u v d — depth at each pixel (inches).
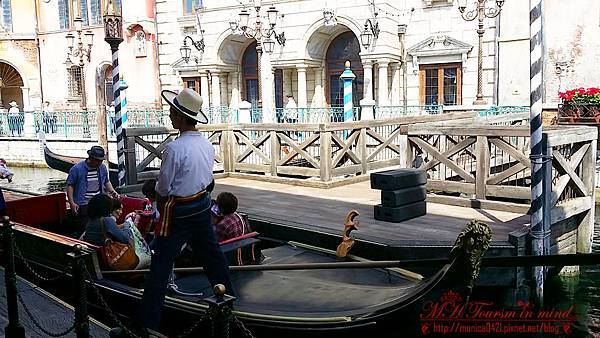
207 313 120.6
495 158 336.5
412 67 743.1
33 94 1143.6
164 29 947.3
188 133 161.9
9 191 353.1
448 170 333.4
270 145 399.9
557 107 552.4
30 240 237.6
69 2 1069.1
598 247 351.3
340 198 323.9
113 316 159.9
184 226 160.4
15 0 1126.4
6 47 1125.7
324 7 753.6
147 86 986.7
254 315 170.1
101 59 1040.2
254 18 805.9
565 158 268.7
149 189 238.7
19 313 203.6
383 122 413.4
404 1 741.3
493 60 686.5
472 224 136.4
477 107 554.9
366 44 716.7
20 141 914.7
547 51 637.9
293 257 230.1
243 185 380.5
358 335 163.0
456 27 706.8
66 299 225.6
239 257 209.9
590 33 613.6
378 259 222.2
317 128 366.0
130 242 209.8
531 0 222.2
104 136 765.9
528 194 266.7
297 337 164.7
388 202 255.4
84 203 281.6
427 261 151.8
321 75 813.2
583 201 280.7
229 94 887.7
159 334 161.5
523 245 223.8
